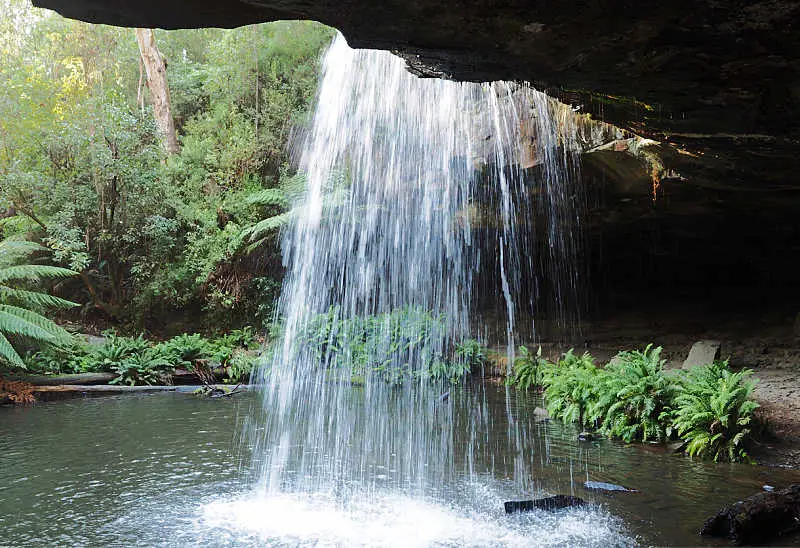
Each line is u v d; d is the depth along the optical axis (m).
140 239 20.20
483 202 15.35
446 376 15.38
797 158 7.56
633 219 15.27
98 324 19.86
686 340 15.50
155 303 20.38
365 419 11.34
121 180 19.00
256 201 19.92
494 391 14.34
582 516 6.17
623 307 19.67
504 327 19.23
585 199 13.99
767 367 12.28
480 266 19.86
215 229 20.11
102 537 5.77
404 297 19.75
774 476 7.35
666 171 11.28
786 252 16.39
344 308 19.75
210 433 10.15
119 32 21.14
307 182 19.19
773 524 5.52
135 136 19.08
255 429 10.45
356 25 4.21
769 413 9.38
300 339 17.55
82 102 18.59
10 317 13.38
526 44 4.37
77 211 18.94
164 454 8.79
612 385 10.02
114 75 21.03
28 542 5.65
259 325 20.06
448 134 14.52
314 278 19.73
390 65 15.40
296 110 21.39
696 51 4.44
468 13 3.97
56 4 3.97
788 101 5.21
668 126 6.45
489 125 13.55
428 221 16.95
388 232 18.00
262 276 20.30
